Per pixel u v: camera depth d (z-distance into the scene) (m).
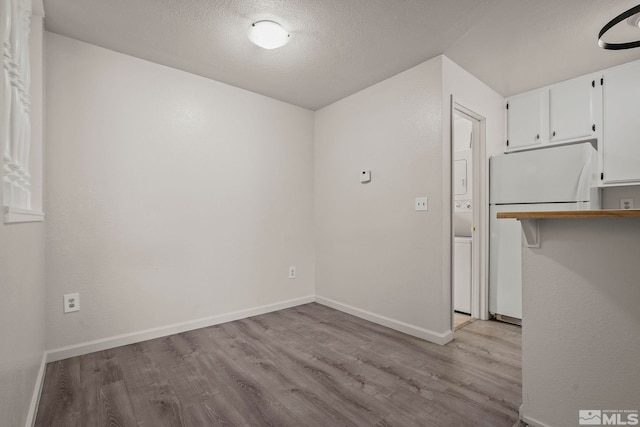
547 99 2.97
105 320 2.24
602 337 1.25
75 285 2.12
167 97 2.55
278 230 3.27
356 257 3.07
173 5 1.83
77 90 2.16
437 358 2.11
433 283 2.41
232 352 2.20
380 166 2.84
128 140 2.36
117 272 2.30
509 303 2.83
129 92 2.37
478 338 2.48
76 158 2.14
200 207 2.71
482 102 2.89
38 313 1.69
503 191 2.89
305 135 3.54
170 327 2.53
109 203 2.27
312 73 2.69
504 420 1.47
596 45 2.28
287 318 2.96
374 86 2.91
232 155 2.92
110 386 1.75
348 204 3.17
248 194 3.03
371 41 2.21
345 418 1.48
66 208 2.10
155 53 2.36
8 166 1.17
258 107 3.12
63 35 2.11
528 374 1.44
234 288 2.92
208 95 2.78
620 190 2.76
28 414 1.36
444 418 1.48
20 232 1.20
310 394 1.68
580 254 1.30
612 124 2.60
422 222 2.50
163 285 2.51
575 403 1.30
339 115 3.29
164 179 2.53
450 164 2.45
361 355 2.16
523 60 2.50
